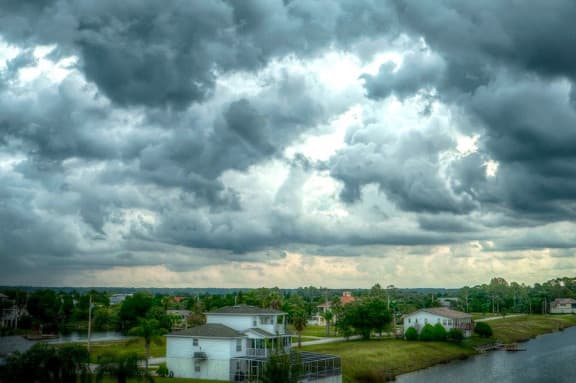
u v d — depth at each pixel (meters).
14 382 53.56
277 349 67.94
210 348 78.12
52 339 132.50
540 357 126.31
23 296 191.25
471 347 136.50
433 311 147.25
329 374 79.81
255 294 174.00
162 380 73.06
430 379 95.44
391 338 139.75
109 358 63.69
